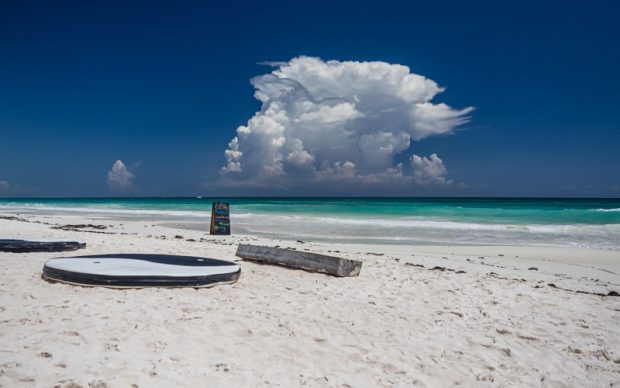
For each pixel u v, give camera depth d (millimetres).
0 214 33719
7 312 5285
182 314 5539
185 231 19812
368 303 6770
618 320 6281
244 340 4824
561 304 7078
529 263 12352
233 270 7559
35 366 3828
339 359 4512
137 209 46188
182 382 3744
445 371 4379
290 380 3969
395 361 4547
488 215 32562
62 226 19250
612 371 4586
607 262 12609
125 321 5125
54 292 6383
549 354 4973
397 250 14531
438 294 7555
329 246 15227
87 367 3881
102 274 6672
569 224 25344
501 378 4305
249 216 31531
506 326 5879
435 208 42812
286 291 7254
